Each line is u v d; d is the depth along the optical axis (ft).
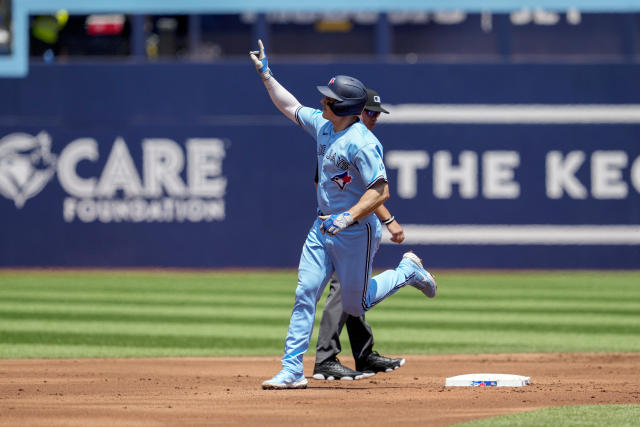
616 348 108.17
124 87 229.86
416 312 146.30
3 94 229.45
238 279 205.36
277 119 230.27
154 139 229.66
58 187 229.25
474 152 230.48
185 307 151.12
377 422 56.95
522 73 230.48
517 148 230.48
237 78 230.48
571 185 230.48
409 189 230.07
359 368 78.84
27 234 229.45
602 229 230.27
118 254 229.45
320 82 230.27
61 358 96.43
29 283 194.39
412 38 247.09
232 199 230.48
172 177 229.45
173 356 99.50
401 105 230.27
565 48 246.88
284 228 230.48
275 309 149.07
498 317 139.95
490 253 230.48
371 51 248.32
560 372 85.97
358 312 71.46
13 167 229.25
